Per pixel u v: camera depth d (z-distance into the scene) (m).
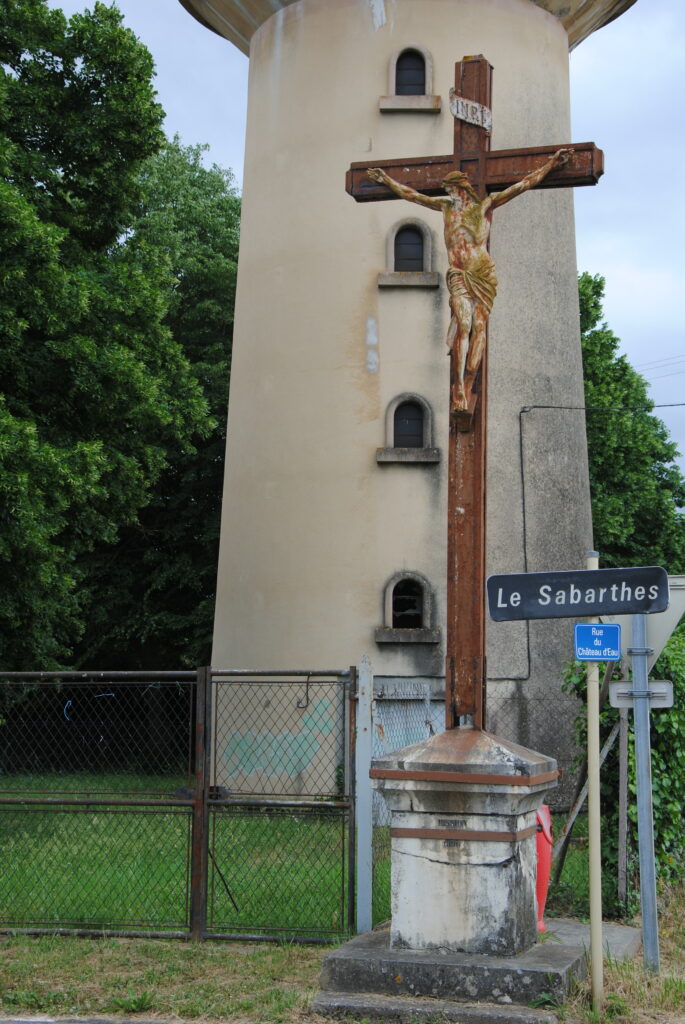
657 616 8.60
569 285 19.69
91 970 8.48
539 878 8.92
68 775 11.38
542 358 18.91
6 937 9.57
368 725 9.77
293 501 18.16
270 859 11.38
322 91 18.73
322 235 18.48
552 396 18.94
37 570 16.19
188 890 9.84
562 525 18.73
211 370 29.09
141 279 19.50
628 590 7.80
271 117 19.28
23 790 10.41
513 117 18.77
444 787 7.89
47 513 15.88
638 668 8.59
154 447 21.05
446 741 8.12
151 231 30.23
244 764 17.75
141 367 18.67
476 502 8.45
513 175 8.71
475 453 8.48
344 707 9.85
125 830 12.05
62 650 20.64
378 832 10.96
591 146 8.58
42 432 17.88
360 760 9.71
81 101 19.27
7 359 16.86
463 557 8.43
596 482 30.44
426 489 17.72
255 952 9.05
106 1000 7.74
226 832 11.24
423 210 18.27
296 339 18.50
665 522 30.89
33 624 17.70
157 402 20.42
